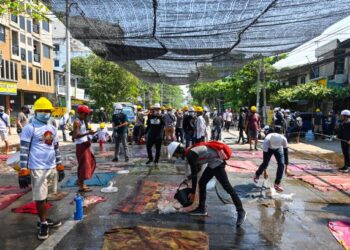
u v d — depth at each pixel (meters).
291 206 6.44
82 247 4.50
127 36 7.92
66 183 7.98
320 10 6.29
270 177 8.99
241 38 8.21
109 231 4.93
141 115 16.70
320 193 7.42
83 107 7.16
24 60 34.03
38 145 4.85
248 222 5.54
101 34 7.82
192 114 13.59
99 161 11.20
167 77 17.38
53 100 41.84
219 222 5.51
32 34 35.81
